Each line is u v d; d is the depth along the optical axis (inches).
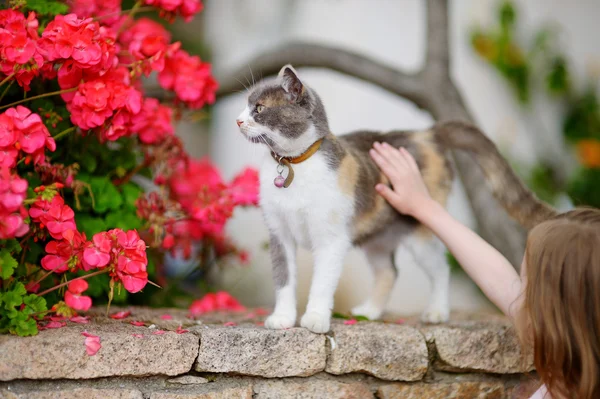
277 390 76.0
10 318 68.9
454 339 83.6
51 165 84.3
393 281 102.3
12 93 88.4
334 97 209.6
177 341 72.1
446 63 141.4
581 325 65.4
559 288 66.3
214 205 105.0
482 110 194.5
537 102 191.6
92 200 89.8
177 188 112.7
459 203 186.9
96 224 90.2
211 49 221.3
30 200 70.8
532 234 70.7
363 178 86.8
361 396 78.2
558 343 66.0
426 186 94.6
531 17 193.8
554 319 66.3
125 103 82.9
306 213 82.0
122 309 91.5
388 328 82.8
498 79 195.0
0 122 69.6
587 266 65.4
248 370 74.8
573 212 71.7
